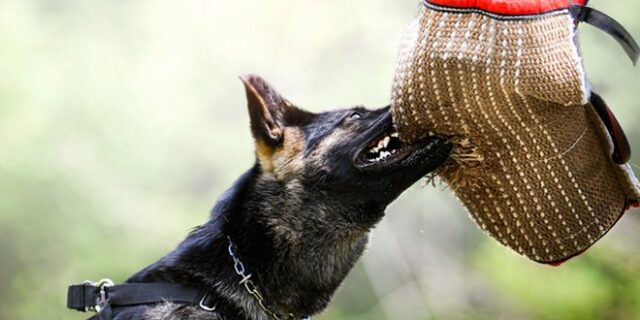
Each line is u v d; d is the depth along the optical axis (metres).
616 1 12.75
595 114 5.24
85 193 18.30
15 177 18.14
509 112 5.17
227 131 18.89
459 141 5.38
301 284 5.98
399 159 5.67
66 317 17.45
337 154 5.94
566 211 5.45
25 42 19.34
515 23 4.95
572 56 5.02
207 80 19.28
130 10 20.31
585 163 5.38
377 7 16.19
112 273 17.39
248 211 5.96
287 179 5.99
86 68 19.58
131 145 18.80
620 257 11.60
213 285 5.80
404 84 5.35
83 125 19.00
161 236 17.80
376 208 5.96
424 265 13.77
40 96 18.92
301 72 16.81
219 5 19.64
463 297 13.11
